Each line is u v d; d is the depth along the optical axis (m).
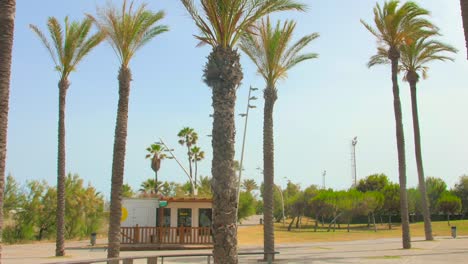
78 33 22.84
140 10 18.23
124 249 27.22
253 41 20.00
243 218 71.94
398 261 17.52
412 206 65.25
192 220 29.78
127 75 17.88
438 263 16.48
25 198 41.34
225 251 10.18
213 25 11.25
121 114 17.58
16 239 39.72
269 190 19.45
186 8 11.29
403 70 30.48
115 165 17.14
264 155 19.81
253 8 11.75
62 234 22.59
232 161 10.59
